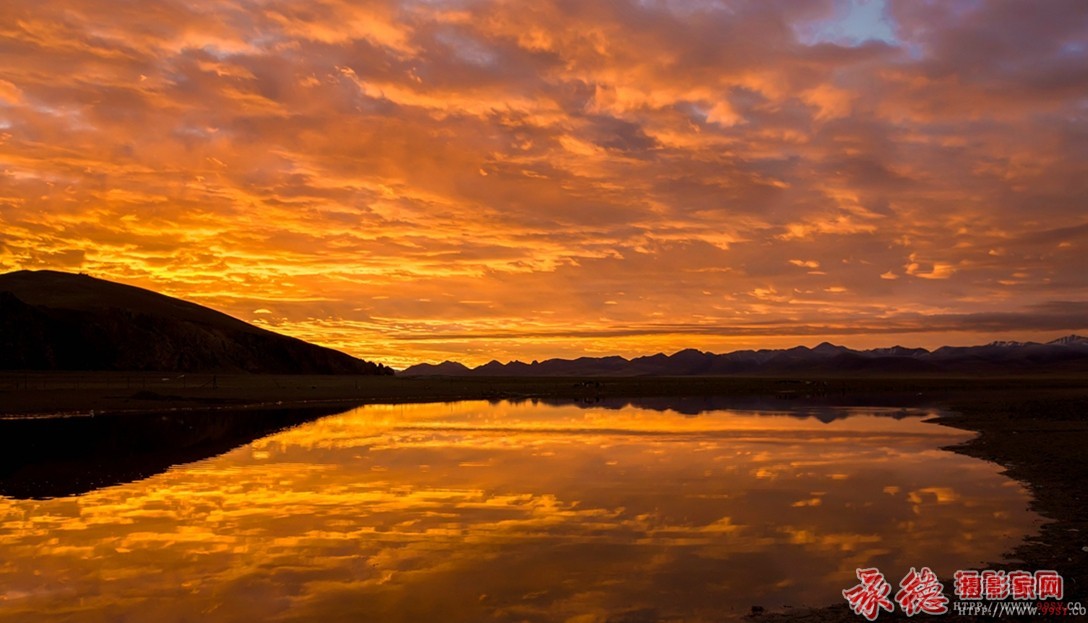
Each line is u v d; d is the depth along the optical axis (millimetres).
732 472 24125
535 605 11133
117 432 39156
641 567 13062
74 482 22344
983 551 13828
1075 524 15875
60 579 12406
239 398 70688
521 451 30078
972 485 21156
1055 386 118938
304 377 126688
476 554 13953
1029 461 25453
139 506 18562
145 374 105938
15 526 16281
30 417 50188
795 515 17312
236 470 24719
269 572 12805
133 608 11023
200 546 14555
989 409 54938
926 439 34250
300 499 19438
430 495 19984
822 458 27656
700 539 15062
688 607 11000
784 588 11859
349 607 11062
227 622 10453
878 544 14523
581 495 19984
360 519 17000
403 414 54000
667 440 34406
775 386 114750
